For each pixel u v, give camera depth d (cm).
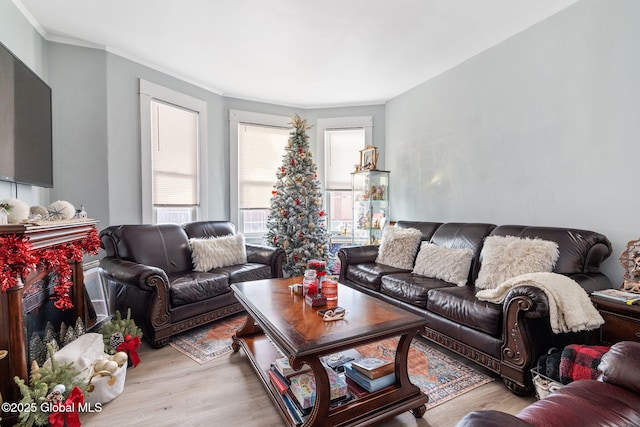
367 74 361
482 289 228
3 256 129
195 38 284
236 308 293
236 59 325
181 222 385
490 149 301
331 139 480
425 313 235
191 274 287
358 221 436
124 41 289
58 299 206
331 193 484
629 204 208
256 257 342
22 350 147
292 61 329
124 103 314
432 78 368
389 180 444
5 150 182
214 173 415
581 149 232
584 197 232
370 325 154
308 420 137
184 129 379
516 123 277
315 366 134
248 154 449
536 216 263
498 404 169
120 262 257
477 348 196
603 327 178
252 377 197
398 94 425
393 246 322
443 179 356
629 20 205
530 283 173
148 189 334
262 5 235
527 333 170
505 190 288
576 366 149
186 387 186
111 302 269
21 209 148
